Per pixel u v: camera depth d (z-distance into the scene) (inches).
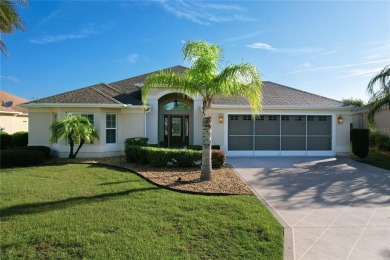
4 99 1095.0
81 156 631.2
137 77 897.5
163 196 300.5
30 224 217.6
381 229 218.7
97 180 382.9
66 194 307.9
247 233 203.8
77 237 193.8
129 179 390.3
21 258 166.2
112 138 671.8
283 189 350.0
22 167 496.7
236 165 543.5
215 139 689.0
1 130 906.7
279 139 708.7
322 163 576.7
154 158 492.4
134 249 177.6
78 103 617.6
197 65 383.6
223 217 235.1
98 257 167.5
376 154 754.8
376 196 319.9
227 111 690.2
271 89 826.8
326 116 714.2
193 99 738.2
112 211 249.3
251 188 352.5
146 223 221.1
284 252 177.6
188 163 489.4
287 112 697.0
